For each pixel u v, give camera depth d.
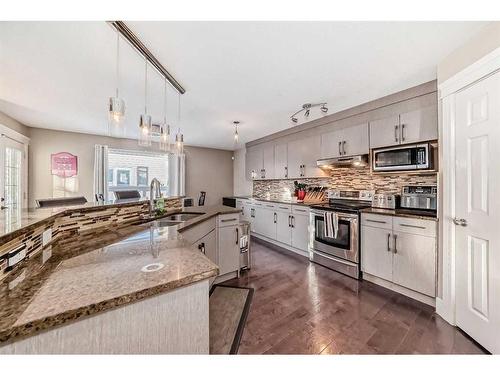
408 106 2.54
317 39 1.63
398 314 1.98
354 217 2.78
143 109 3.12
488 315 1.50
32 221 1.06
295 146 4.17
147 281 0.83
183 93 2.51
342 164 3.31
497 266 1.45
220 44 1.67
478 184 1.58
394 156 2.67
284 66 2.00
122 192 3.29
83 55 1.80
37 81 2.26
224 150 6.61
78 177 4.47
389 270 2.45
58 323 0.63
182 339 0.91
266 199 4.89
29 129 4.02
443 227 1.92
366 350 1.53
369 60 1.92
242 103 2.92
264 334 1.71
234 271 2.85
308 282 2.67
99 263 1.01
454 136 1.80
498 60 1.42
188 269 0.94
